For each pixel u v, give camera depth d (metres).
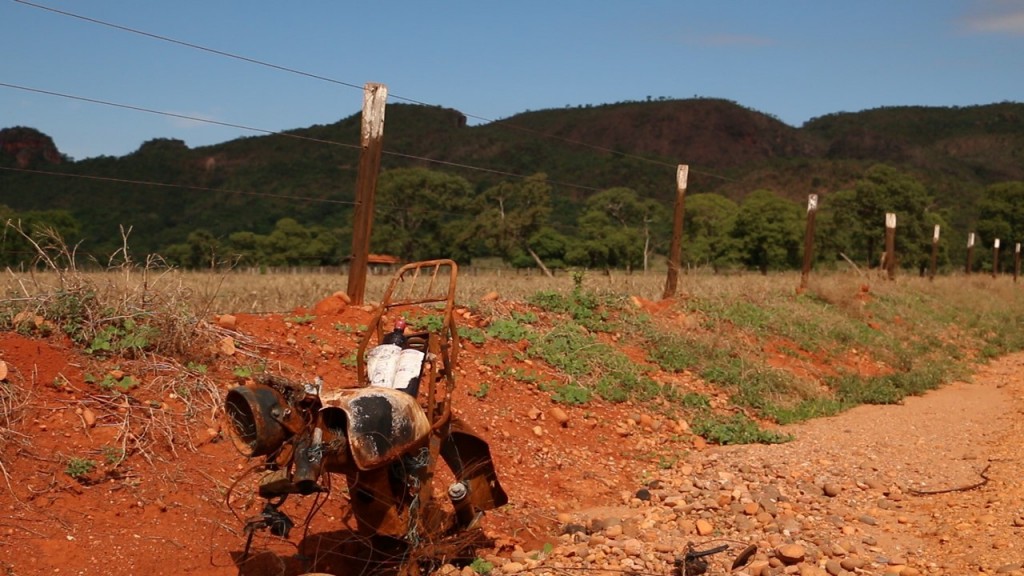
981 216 89.06
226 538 7.43
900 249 65.31
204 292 11.71
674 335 15.46
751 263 59.47
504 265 55.91
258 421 6.07
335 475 8.60
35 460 7.53
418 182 60.41
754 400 13.97
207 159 161.12
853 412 14.43
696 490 9.45
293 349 10.51
